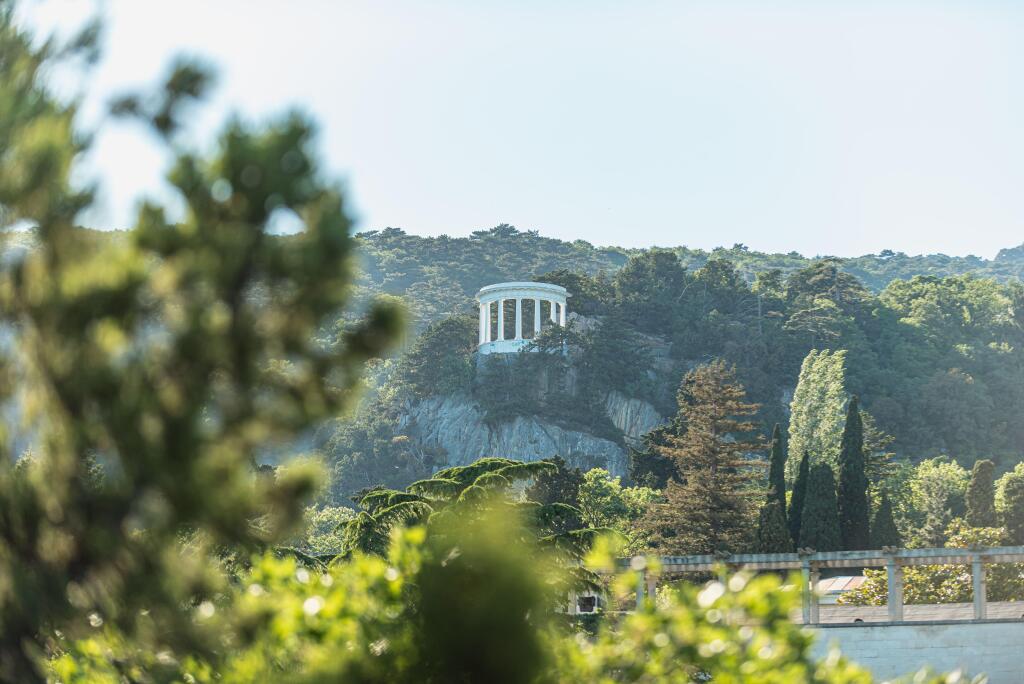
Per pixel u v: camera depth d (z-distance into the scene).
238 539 11.20
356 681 15.80
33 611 12.04
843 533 170.25
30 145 11.54
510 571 14.83
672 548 160.88
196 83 11.74
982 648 71.06
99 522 11.25
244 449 10.93
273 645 17.14
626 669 18.28
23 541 11.88
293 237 10.95
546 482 162.50
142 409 10.58
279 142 10.47
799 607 19.11
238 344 10.63
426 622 15.23
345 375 11.19
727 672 18.08
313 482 11.16
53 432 11.44
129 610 12.26
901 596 73.75
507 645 14.77
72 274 10.81
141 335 10.93
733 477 168.38
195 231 10.50
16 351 11.73
